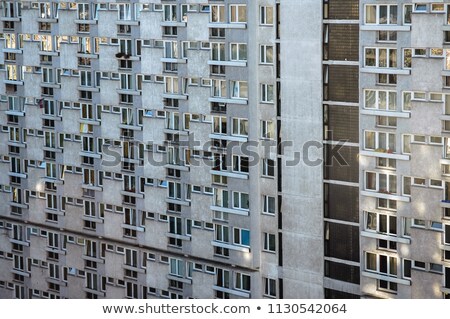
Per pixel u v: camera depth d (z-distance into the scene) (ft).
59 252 322.55
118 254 309.63
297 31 265.34
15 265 335.06
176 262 298.97
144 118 294.05
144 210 300.81
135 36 290.76
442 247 255.09
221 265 290.35
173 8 283.18
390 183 260.83
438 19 244.22
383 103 257.34
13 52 316.19
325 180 269.85
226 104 279.28
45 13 307.78
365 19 255.09
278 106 272.72
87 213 314.14
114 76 298.56
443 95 248.32
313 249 274.98
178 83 286.05
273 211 280.51
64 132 311.88
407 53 252.01
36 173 321.52
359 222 266.36
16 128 322.75
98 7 297.33
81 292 320.91
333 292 274.98
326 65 263.49
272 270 283.59
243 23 272.31
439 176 252.01
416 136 255.09
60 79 309.22
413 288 261.65
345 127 264.11
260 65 273.33
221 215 287.69
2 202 331.36
